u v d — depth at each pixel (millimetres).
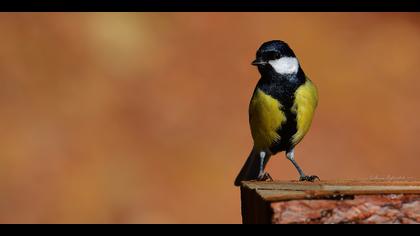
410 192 5070
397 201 4938
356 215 4875
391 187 5355
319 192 5090
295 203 4875
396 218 4875
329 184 5578
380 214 4895
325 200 4930
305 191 5238
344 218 4871
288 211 4852
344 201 4930
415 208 4914
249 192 5609
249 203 5641
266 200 4957
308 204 4887
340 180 5918
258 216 5246
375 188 5301
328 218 4859
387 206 4922
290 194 5133
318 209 4875
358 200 4945
